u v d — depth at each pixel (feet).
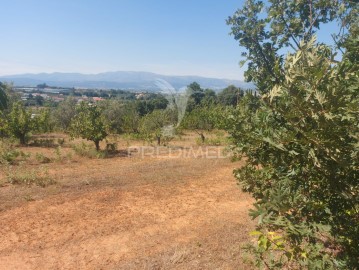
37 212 20.29
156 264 13.88
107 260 14.53
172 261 14.01
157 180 28.37
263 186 7.74
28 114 50.29
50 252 15.34
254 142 6.24
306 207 5.74
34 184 26.45
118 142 56.39
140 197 23.62
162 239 16.58
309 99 5.10
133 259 14.52
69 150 45.91
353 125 5.31
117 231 17.66
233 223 18.51
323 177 5.93
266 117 6.45
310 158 5.64
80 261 14.49
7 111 57.41
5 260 14.53
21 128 49.34
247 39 10.72
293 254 6.33
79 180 28.07
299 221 5.82
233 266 13.23
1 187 25.44
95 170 32.53
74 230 17.76
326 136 5.25
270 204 5.46
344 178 5.63
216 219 19.26
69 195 23.76
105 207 21.42
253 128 6.70
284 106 5.59
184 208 21.35
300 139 5.59
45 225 18.37
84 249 15.62
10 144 46.47
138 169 32.86
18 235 17.03
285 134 5.78
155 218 19.57
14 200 22.34
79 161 37.63
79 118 46.14
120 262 14.30
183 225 18.47
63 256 14.96
